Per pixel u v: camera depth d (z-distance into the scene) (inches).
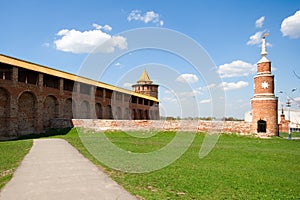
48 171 299.7
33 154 439.8
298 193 241.8
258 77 932.6
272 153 527.2
